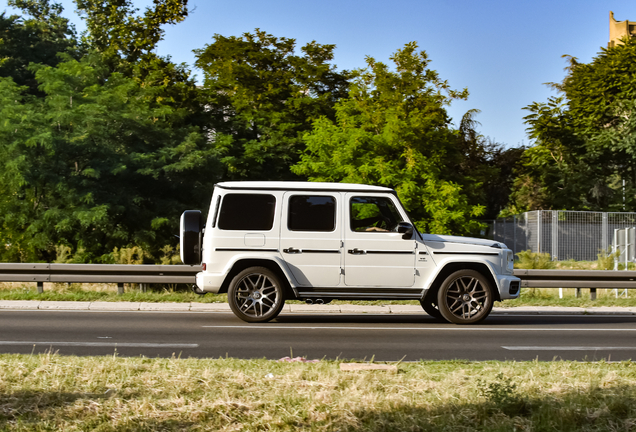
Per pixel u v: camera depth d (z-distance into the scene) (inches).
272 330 398.9
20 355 282.0
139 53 1414.9
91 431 176.9
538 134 1465.3
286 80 1341.0
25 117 846.5
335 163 1049.5
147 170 893.8
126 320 441.4
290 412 193.2
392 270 434.3
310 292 431.5
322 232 432.8
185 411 192.7
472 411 194.4
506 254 447.5
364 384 224.1
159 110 1024.9
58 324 417.1
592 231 1066.7
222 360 275.3
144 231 890.1
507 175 1716.3
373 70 1205.1
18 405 196.7
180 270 565.3
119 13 1470.2
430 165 1066.7
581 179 1469.0
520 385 227.5
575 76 1578.5
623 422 185.9
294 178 1230.3
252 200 434.3
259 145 1197.1
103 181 893.2
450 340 368.8
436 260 437.4
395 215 439.8
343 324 433.1
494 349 339.3
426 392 219.5
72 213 852.6
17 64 1617.9
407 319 469.7
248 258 429.7
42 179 860.6
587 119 1435.8
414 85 1176.2
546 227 1075.3
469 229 1034.7
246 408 196.9
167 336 371.2
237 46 1336.1
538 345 355.3
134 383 225.1
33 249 848.9
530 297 596.7
